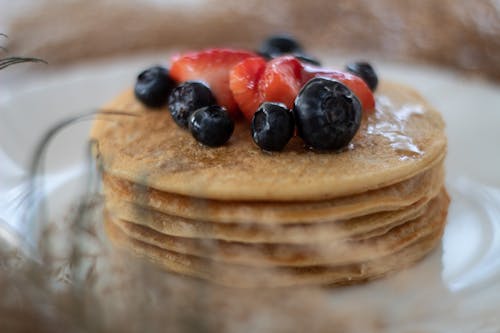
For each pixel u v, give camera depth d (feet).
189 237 0.95
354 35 1.85
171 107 1.03
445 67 1.69
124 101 1.12
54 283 0.85
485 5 1.83
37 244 0.90
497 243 1.05
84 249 0.90
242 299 0.92
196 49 1.86
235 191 0.93
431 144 1.00
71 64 1.77
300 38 1.88
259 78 1.01
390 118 1.05
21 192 1.09
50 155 1.25
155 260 0.96
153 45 1.88
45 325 0.83
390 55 1.74
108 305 0.85
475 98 1.37
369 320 0.94
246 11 2.00
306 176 0.93
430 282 0.99
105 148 1.01
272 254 0.95
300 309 0.93
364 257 0.96
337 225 0.94
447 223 1.10
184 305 0.87
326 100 0.95
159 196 0.96
